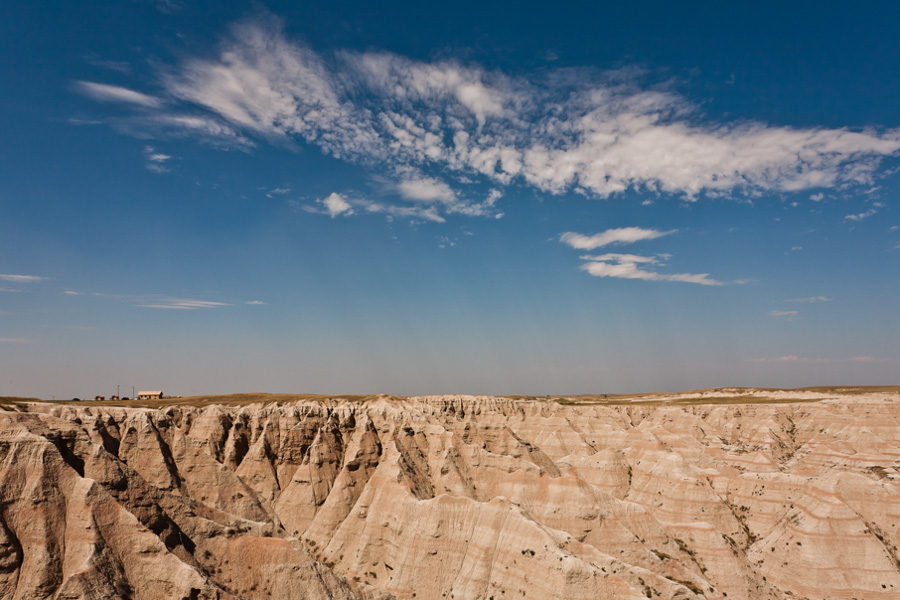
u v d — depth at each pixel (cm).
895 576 7100
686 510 8969
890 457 10456
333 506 9494
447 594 6638
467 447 9931
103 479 5231
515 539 6450
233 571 5228
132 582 4562
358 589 5809
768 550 8075
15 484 4712
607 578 5681
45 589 4275
